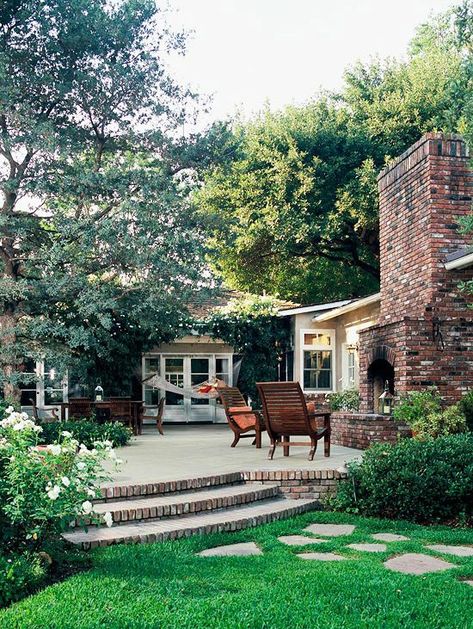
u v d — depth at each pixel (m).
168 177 17.03
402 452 9.36
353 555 6.88
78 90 17.23
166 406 24.53
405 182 14.96
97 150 18.27
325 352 23.36
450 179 13.76
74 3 16.73
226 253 28.83
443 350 13.51
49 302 17.42
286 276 32.94
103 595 5.19
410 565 6.56
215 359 24.66
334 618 4.86
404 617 4.93
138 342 22.53
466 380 13.52
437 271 13.63
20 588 5.30
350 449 13.55
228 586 5.61
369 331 15.52
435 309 13.58
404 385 13.44
